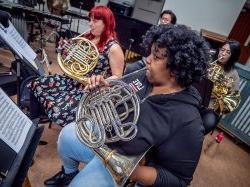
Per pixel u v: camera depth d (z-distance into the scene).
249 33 4.34
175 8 4.21
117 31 2.65
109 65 1.55
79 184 0.92
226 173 2.19
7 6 2.66
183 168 0.77
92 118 0.78
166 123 0.78
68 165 1.25
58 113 1.39
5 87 1.59
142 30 2.49
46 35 4.01
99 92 0.88
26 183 0.91
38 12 2.94
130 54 2.87
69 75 1.42
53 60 3.32
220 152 2.54
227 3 4.02
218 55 2.01
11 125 0.80
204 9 4.12
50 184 1.35
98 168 0.96
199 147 0.77
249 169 2.39
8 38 1.29
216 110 1.78
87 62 1.45
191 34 0.76
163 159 0.80
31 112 1.51
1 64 2.84
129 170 0.71
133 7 4.84
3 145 0.73
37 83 1.52
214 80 1.79
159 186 0.78
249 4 4.16
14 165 0.72
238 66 2.80
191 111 0.79
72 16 3.87
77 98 1.47
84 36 1.67
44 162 1.60
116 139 0.75
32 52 1.62
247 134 2.75
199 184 1.91
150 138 0.79
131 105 0.82
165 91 0.85
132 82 0.95
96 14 1.52
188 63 0.73
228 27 4.20
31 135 0.86
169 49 0.74
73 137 1.14
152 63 0.80
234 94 1.84
